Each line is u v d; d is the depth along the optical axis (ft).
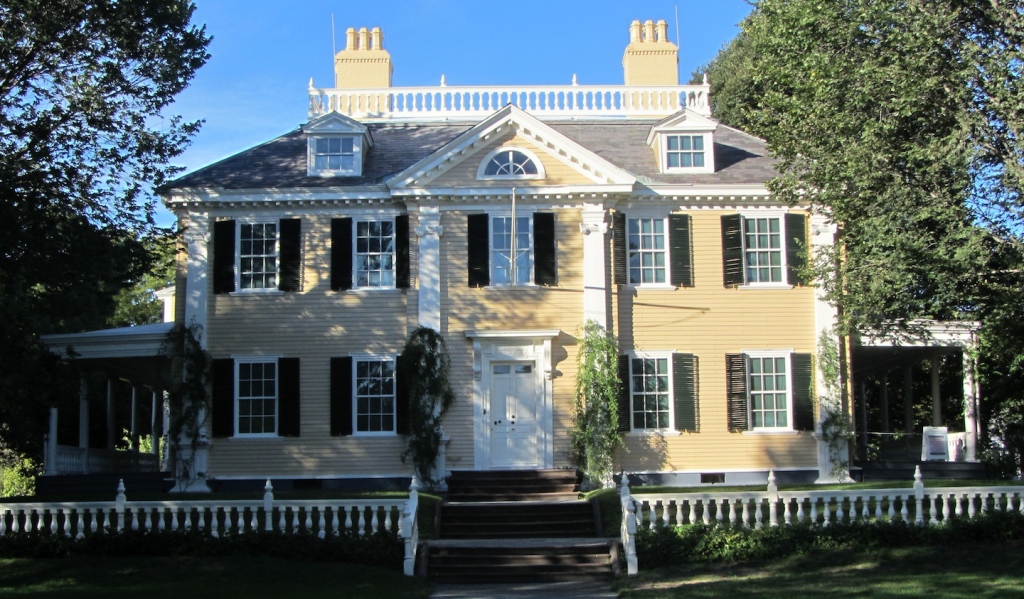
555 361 101.91
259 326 103.04
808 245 98.68
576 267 102.99
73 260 82.17
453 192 102.47
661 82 124.77
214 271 103.76
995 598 58.23
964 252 77.10
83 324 124.98
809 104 91.81
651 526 73.20
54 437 100.63
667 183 104.06
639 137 115.03
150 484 100.53
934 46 80.53
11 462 140.05
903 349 110.42
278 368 102.37
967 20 83.61
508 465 101.04
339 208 104.42
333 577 67.87
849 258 92.58
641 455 102.12
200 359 101.81
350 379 102.17
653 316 103.71
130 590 63.72
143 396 168.14
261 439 101.65
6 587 64.90
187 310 102.68
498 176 103.14
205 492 98.43
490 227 103.30
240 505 73.92
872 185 84.38
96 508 74.02
